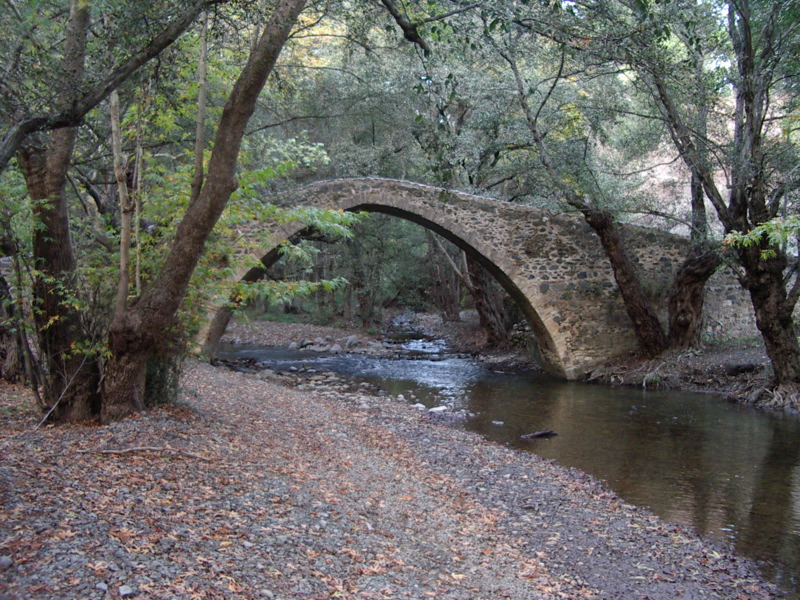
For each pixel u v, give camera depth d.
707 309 15.17
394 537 4.36
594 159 15.94
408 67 14.95
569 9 6.59
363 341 23.17
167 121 6.83
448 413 10.60
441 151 7.49
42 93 4.60
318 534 3.99
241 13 6.52
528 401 11.90
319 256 26.56
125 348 5.73
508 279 14.66
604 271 14.91
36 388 6.01
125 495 3.90
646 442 8.62
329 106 18.67
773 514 5.77
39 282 5.74
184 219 5.59
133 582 2.81
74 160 7.66
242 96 5.21
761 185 10.65
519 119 16.06
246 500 4.28
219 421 6.69
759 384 11.80
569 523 5.34
